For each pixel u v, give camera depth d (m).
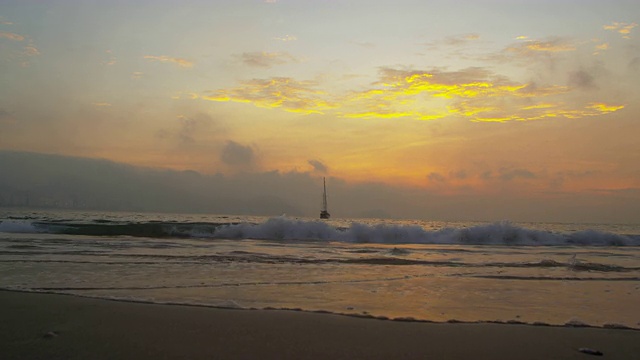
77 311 5.39
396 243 19.56
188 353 3.93
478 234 20.66
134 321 4.99
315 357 3.91
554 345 4.47
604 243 20.75
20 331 4.50
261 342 4.31
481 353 4.17
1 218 37.94
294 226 21.00
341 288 7.55
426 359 3.96
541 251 15.76
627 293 7.49
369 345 4.32
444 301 6.66
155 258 10.97
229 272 9.03
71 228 21.30
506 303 6.59
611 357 4.15
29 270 8.80
